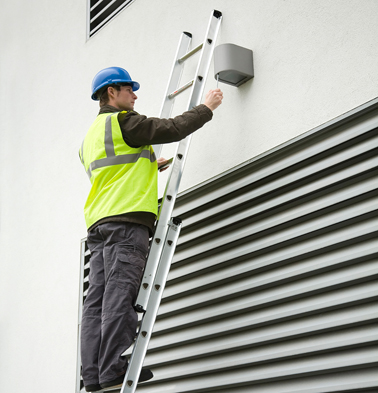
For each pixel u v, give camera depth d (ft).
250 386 8.70
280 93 9.44
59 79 17.01
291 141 9.02
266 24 9.98
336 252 8.09
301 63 9.18
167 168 11.67
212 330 9.46
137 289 8.53
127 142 9.07
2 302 16.98
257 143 9.66
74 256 14.49
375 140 7.96
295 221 8.73
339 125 8.39
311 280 8.27
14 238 17.31
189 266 10.38
